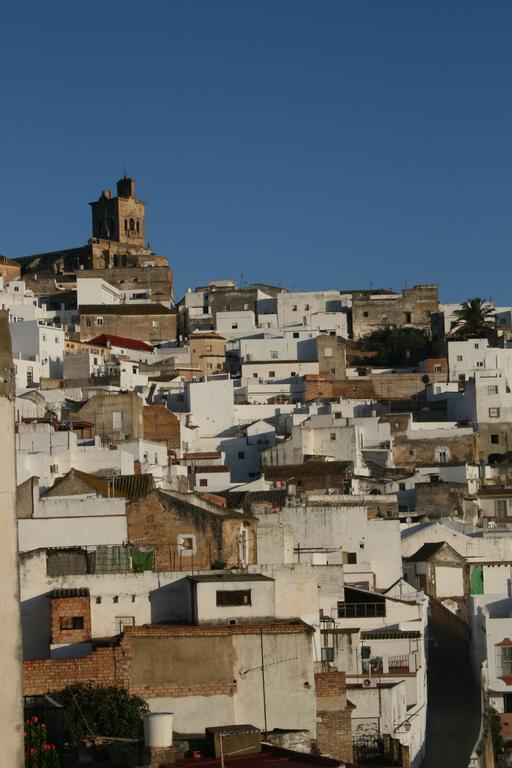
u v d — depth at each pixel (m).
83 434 172.38
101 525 84.62
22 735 29.47
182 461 176.00
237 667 69.38
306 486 170.62
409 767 75.00
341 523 116.12
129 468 134.50
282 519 116.06
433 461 199.75
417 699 85.94
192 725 68.25
